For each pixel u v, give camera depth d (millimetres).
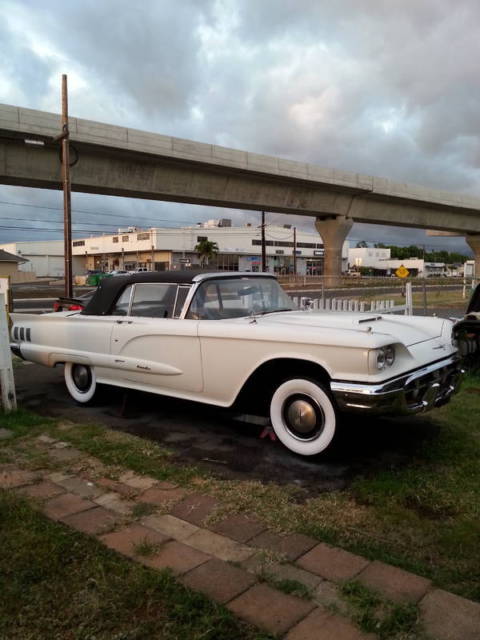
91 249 95125
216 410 5191
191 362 4523
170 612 2098
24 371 7676
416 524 2957
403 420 4996
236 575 2389
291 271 93688
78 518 2965
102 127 25141
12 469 3748
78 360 5523
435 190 44938
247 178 33469
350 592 2252
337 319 4387
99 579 2318
